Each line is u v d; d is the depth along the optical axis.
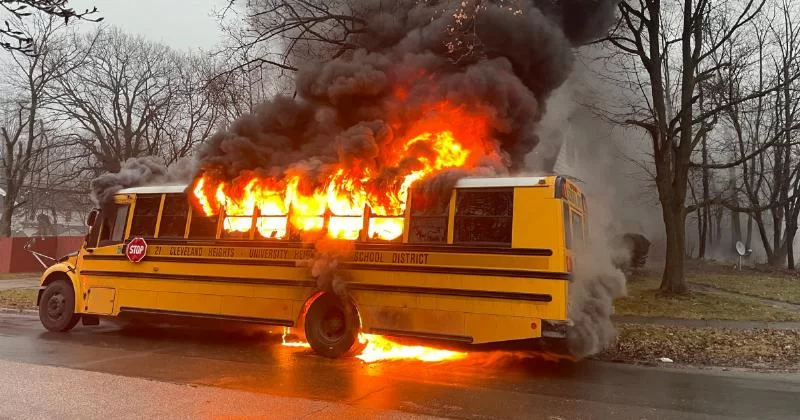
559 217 6.67
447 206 7.28
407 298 7.32
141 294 9.13
